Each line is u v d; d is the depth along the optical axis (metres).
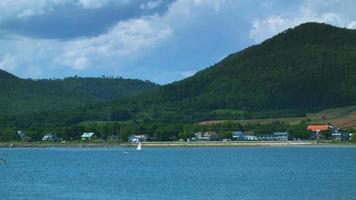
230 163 179.75
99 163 187.12
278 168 156.75
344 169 151.38
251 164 174.12
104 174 142.38
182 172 146.25
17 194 100.81
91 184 116.94
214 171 148.50
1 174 143.50
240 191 102.50
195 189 106.19
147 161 195.25
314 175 133.88
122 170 154.88
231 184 114.44
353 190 102.44
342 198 92.31
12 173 147.00
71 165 177.88
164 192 102.19
